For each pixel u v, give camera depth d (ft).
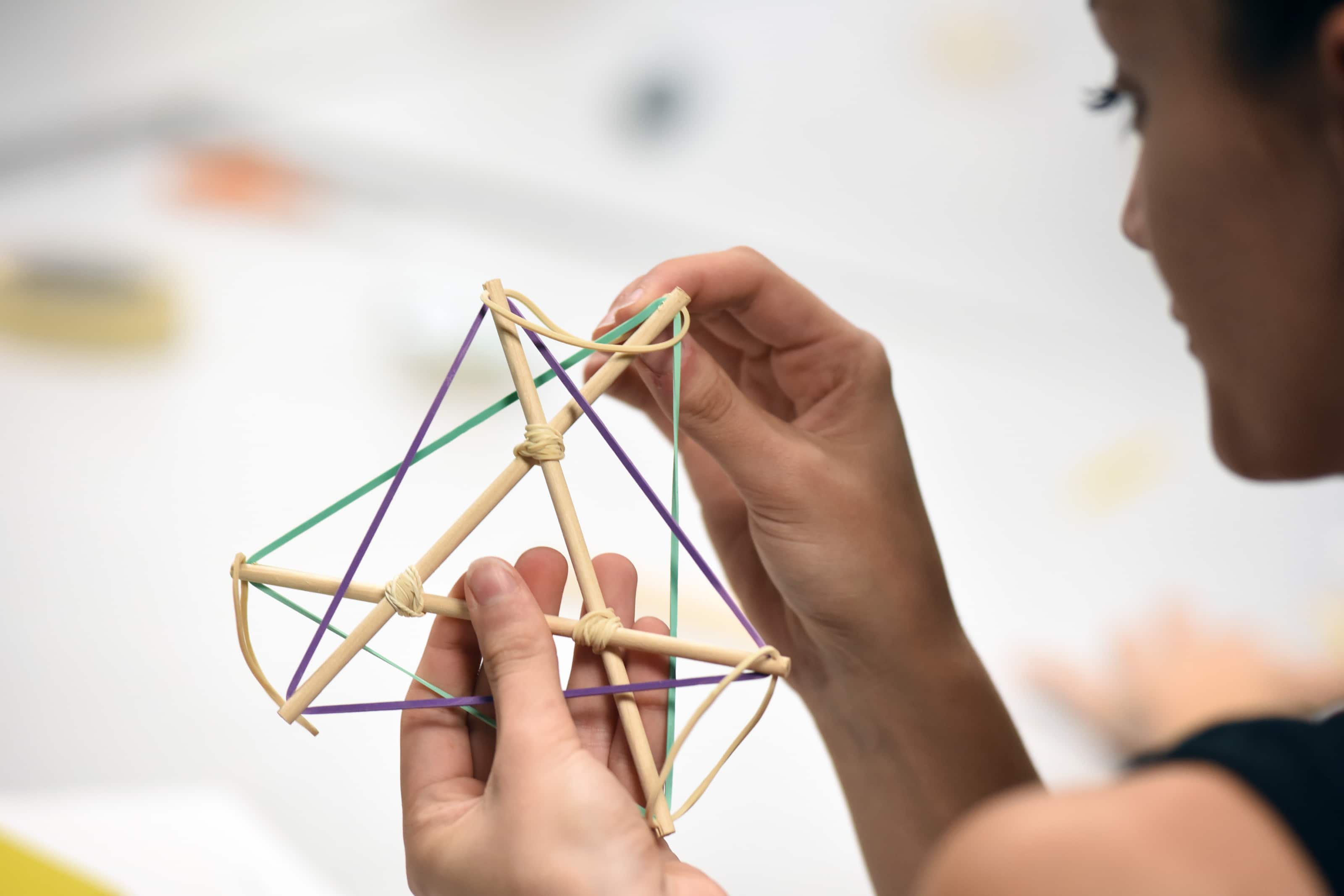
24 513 3.44
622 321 1.95
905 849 2.19
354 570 1.74
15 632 3.18
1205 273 1.58
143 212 4.33
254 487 3.57
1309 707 3.01
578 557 1.75
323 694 3.08
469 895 1.65
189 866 2.50
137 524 3.47
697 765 3.01
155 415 3.78
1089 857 1.25
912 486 2.15
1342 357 1.55
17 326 3.98
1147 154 1.59
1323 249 1.51
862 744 2.21
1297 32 1.45
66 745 2.90
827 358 2.12
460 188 4.43
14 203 4.31
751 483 2.03
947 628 2.15
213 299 4.09
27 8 4.85
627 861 1.59
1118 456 3.84
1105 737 3.09
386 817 2.81
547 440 1.74
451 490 3.54
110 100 4.68
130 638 3.18
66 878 2.40
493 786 1.65
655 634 1.81
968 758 2.15
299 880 2.56
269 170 4.43
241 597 1.73
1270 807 1.29
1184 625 3.34
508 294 1.77
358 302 4.09
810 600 2.10
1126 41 1.58
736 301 2.07
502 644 1.68
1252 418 1.65
